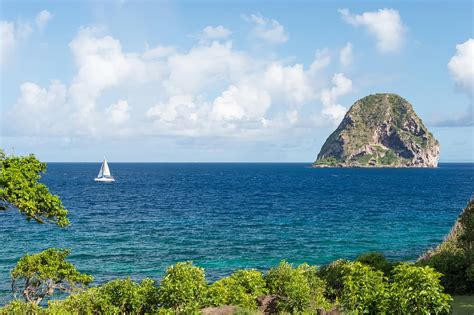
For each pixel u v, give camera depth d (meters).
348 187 149.62
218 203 94.44
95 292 17.69
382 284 14.35
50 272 18.28
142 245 47.56
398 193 122.69
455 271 20.94
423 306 12.94
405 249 45.09
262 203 94.75
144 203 93.94
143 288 17.38
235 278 19.92
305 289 17.52
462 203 94.38
